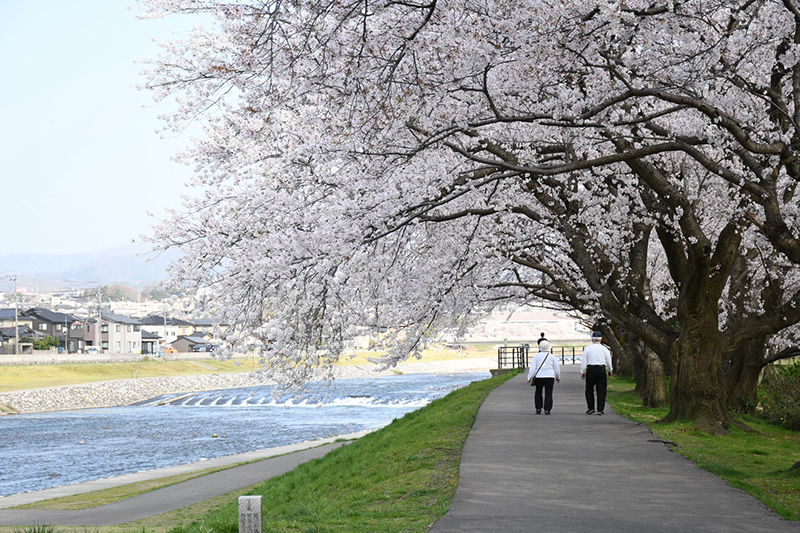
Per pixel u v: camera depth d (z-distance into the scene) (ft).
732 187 47.44
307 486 42.06
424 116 35.53
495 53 31.27
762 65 37.11
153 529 37.63
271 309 41.45
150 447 121.29
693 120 39.81
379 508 26.03
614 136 36.68
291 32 30.40
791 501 24.84
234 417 174.50
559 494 25.50
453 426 48.24
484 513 22.71
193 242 43.01
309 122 39.99
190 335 458.09
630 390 87.20
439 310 59.26
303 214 40.63
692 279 45.65
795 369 63.41
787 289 61.62
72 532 34.65
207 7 32.81
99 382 238.68
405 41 30.42
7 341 332.39
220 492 59.16
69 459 108.27
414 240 52.03
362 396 224.12
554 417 50.42
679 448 36.32
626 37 33.24
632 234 54.44
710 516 22.16
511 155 41.34
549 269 58.08
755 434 44.52
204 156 43.93
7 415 183.11
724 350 46.80
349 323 43.06
